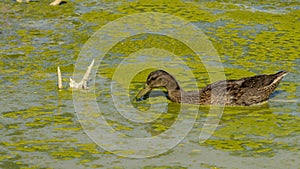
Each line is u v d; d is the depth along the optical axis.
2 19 27.06
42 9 28.67
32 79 20.16
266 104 18.36
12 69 21.06
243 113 17.73
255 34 25.06
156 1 29.78
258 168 14.41
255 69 21.16
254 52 22.97
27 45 23.69
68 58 22.30
